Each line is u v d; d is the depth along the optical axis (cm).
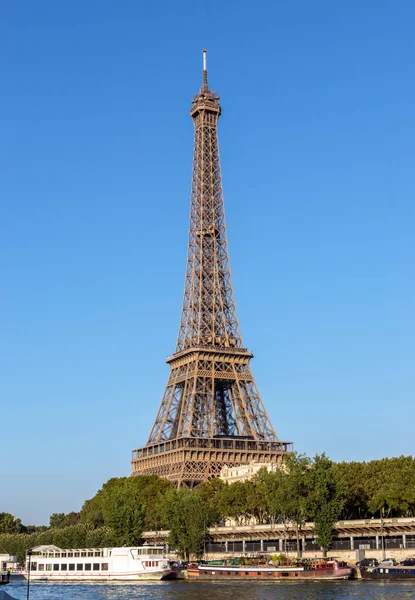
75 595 19638
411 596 16762
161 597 18325
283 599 16875
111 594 19575
